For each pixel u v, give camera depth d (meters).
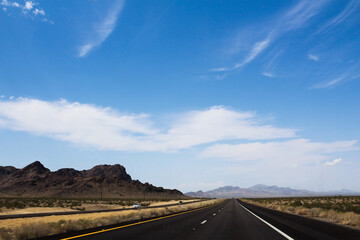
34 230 13.49
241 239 13.15
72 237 13.05
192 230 16.52
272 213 35.12
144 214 29.44
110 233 14.66
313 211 31.80
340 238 13.28
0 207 59.88
